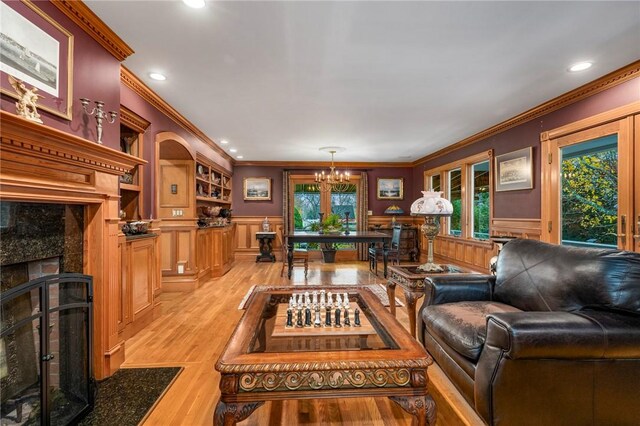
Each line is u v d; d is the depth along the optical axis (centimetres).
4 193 131
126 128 311
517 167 422
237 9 193
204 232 503
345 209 782
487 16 200
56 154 157
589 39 228
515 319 138
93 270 202
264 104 362
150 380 207
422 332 228
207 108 377
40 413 149
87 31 193
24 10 149
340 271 602
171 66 268
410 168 784
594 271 156
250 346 137
